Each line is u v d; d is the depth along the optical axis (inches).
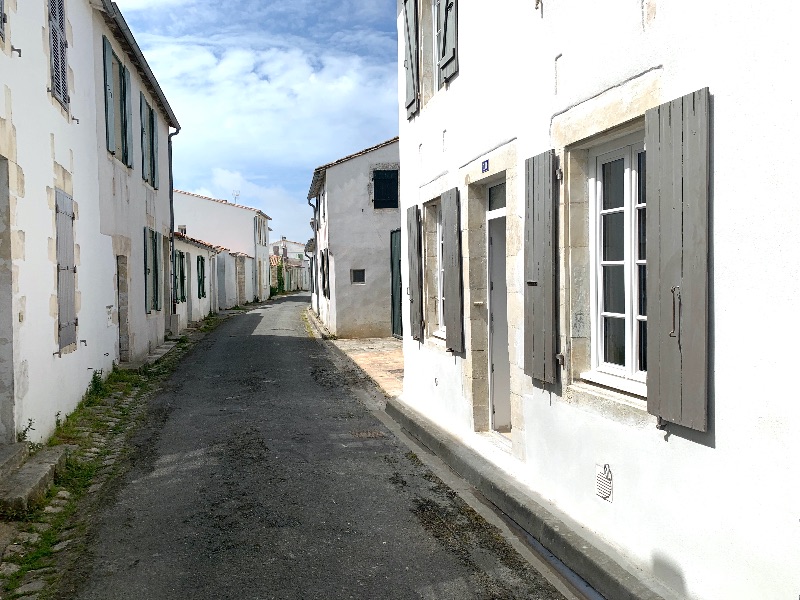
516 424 196.5
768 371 102.2
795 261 97.1
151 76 478.9
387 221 678.5
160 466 233.3
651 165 126.1
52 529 176.1
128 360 450.9
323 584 143.2
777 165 99.7
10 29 215.3
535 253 175.5
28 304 228.4
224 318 986.7
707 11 113.0
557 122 165.0
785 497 99.6
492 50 210.2
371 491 204.8
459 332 247.1
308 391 385.4
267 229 1790.1
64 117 285.7
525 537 167.6
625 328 149.9
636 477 135.6
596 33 146.7
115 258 408.2
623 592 127.2
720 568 112.5
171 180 650.2
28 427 223.0
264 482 213.3
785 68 97.7
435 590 140.2
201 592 139.7
